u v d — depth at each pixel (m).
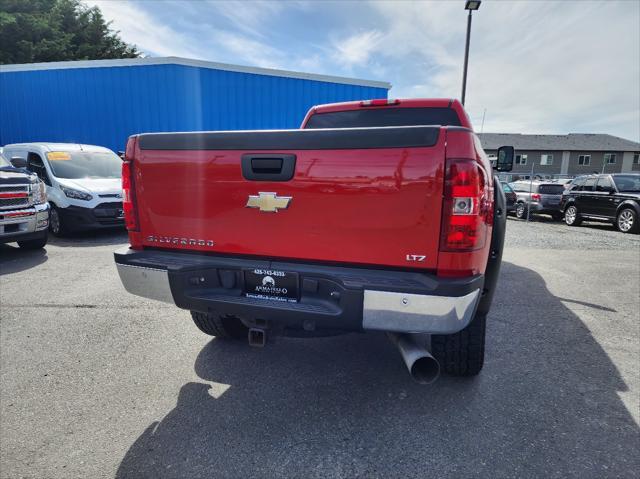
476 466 1.93
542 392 2.59
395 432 2.19
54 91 12.82
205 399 2.51
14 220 6.09
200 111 12.16
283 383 2.70
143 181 2.46
